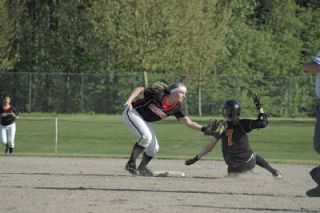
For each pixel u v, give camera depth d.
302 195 26.42
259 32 132.38
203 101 109.62
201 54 113.31
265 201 24.61
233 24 129.75
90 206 23.17
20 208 22.77
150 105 32.97
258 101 31.88
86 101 110.12
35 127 80.56
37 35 120.31
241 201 24.53
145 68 110.56
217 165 40.69
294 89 111.62
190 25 111.31
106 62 113.19
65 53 118.94
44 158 45.28
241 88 111.00
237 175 32.00
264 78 111.69
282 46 133.75
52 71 119.81
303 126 87.75
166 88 33.34
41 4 120.94
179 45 111.62
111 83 109.56
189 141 65.81
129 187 28.31
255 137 71.00
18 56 117.00
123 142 64.62
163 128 81.25
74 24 118.00
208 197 25.42
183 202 24.14
